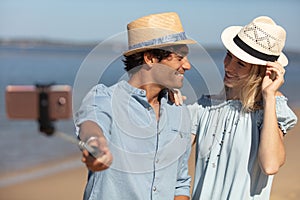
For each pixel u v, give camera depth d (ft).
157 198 10.85
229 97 12.65
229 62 12.41
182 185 11.77
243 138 12.19
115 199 10.63
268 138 11.69
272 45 12.11
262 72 12.24
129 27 10.67
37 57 395.14
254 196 12.11
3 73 182.91
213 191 12.32
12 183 41.29
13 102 8.18
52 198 36.78
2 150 55.36
